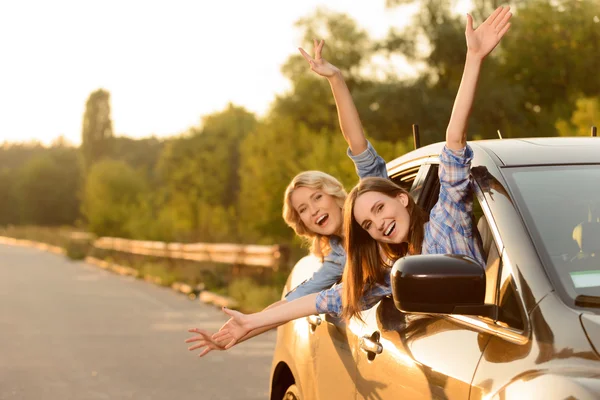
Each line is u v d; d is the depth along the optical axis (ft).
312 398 17.19
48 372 38.06
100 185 211.41
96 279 102.27
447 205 13.00
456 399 11.00
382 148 70.95
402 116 85.92
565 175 12.50
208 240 135.13
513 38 96.63
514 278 11.12
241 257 85.71
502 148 13.50
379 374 13.52
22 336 49.49
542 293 10.66
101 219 181.78
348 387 14.99
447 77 93.09
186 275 93.20
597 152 13.28
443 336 12.10
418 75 92.84
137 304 68.95
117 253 148.25
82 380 36.17
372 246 14.25
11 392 33.83
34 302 70.44
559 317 10.26
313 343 17.31
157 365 39.68
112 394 33.40
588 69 94.07
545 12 96.02
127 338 48.55
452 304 10.84
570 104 90.79
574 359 9.65
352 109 17.48
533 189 12.21
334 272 17.04
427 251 13.16
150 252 127.95
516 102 88.69
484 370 10.65
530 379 9.75
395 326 13.56
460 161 12.80
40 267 132.16
